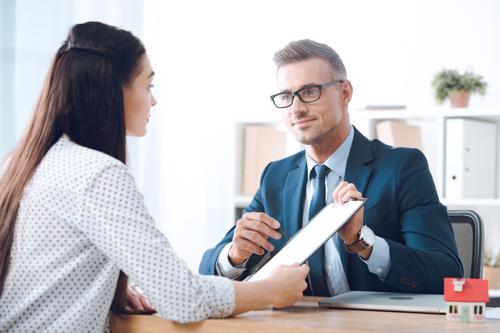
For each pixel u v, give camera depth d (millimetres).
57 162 1641
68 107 1691
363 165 2334
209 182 4633
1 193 1676
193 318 1568
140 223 1574
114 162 1614
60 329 1581
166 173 4480
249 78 4551
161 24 4445
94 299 1600
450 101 3699
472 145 3648
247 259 2135
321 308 1853
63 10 3953
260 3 4523
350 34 4258
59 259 1593
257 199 2521
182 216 4527
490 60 3900
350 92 2379
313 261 2291
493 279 3514
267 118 4023
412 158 2332
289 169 2469
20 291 1614
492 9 3900
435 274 2082
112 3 4148
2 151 3754
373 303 1827
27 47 3848
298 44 2336
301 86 2281
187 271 1576
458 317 1607
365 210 2279
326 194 2324
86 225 1577
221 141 4629
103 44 1727
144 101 1784
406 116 3672
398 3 4133
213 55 4609
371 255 2020
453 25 3994
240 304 1614
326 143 2334
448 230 2252
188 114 4551
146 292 1564
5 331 1608
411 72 4094
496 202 3488
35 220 1609
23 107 3824
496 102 3875
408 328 1477
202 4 4586
